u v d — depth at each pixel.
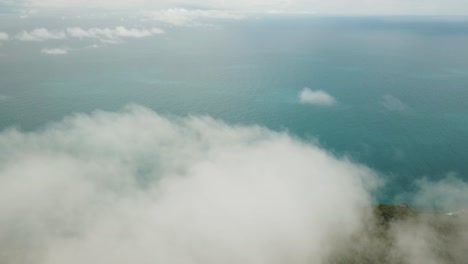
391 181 151.62
